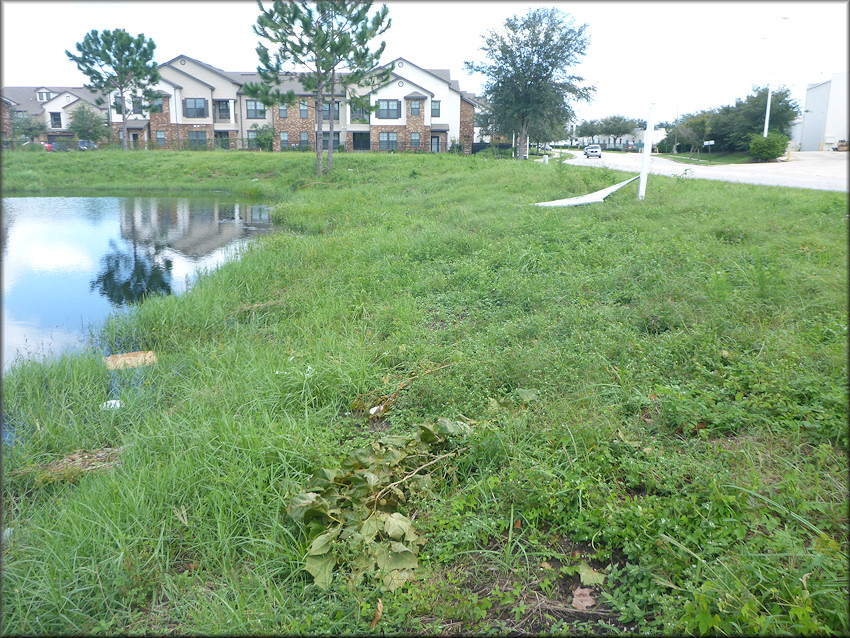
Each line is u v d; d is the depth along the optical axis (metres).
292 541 3.21
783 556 2.66
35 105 58.31
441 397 4.47
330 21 26.53
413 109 45.84
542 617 2.64
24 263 12.24
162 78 44.44
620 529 2.94
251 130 47.00
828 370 4.29
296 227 15.91
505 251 8.81
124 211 20.62
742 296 5.84
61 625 2.79
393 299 7.38
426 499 3.42
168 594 2.91
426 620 2.67
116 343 7.25
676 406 3.86
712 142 41.22
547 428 3.82
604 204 12.20
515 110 40.22
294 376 5.08
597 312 5.83
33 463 4.34
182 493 3.63
